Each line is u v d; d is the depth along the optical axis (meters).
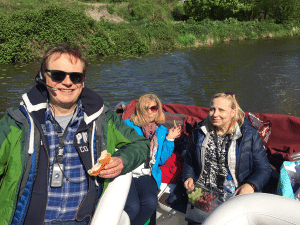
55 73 1.28
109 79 11.04
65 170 1.36
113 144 1.50
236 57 16.66
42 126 1.34
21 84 9.82
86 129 1.41
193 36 22.09
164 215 2.43
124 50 17.81
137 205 2.00
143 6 27.91
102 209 1.39
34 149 1.29
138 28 20.75
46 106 1.35
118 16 26.83
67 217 1.37
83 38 16.39
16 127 1.28
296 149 2.73
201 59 16.02
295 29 31.25
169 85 10.41
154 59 15.91
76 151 1.39
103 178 1.47
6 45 13.56
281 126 2.79
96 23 17.58
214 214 1.35
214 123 1.99
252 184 1.95
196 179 2.21
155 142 2.47
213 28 25.19
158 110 2.57
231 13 35.00
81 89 1.38
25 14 14.89
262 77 11.73
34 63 13.88
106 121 1.46
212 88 10.14
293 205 1.28
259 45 22.30
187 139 3.11
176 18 36.00
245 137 2.02
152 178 2.40
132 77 11.46
